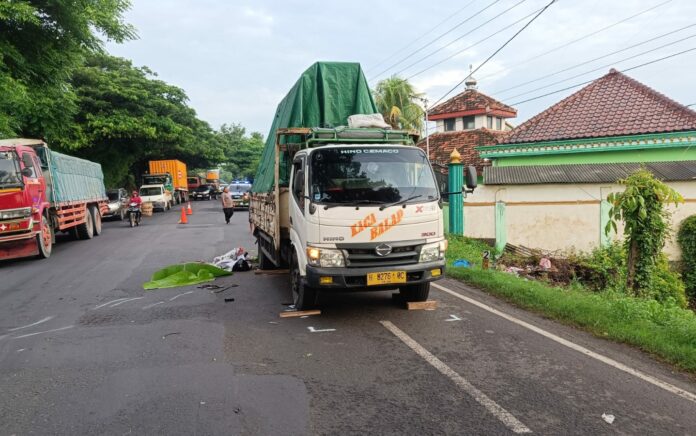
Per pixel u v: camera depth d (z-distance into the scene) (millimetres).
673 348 5031
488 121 26266
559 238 14492
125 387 4336
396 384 4375
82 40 17516
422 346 5379
